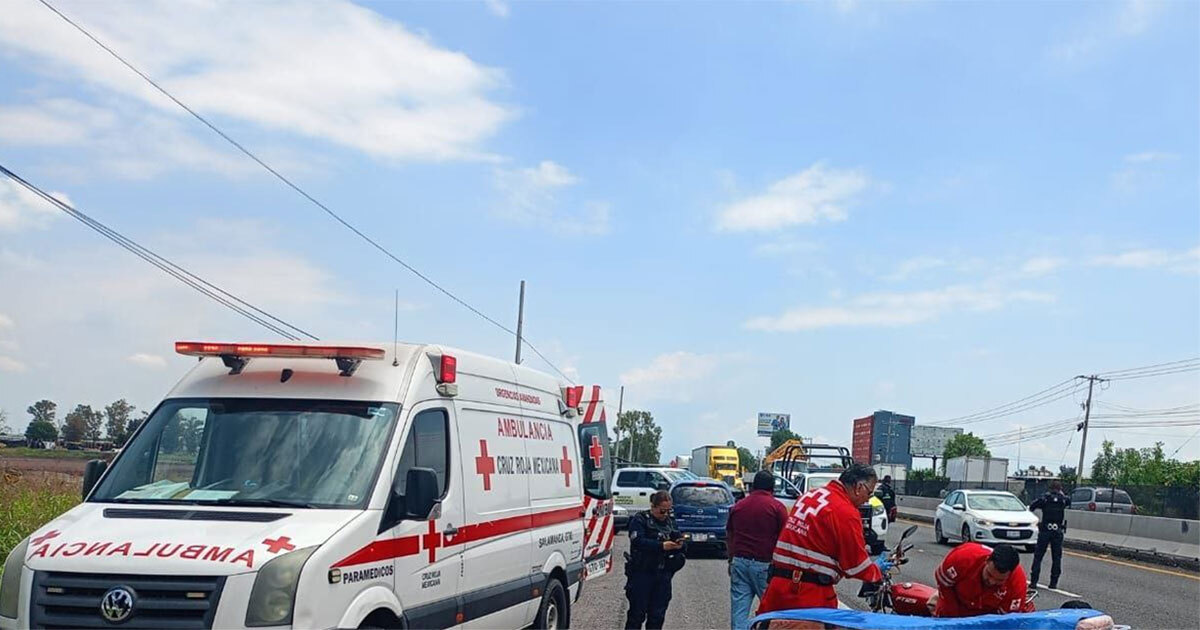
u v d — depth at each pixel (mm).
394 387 7570
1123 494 40062
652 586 10094
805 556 7559
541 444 10305
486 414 8969
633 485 30156
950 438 99562
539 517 9898
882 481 30359
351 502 6848
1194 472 50938
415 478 7027
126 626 5910
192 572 5957
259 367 7719
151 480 7133
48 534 6395
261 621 5938
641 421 130250
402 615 7082
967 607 7238
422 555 7391
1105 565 22594
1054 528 17547
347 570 6457
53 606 6012
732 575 10680
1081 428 64438
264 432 7246
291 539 6266
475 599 8266
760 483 10812
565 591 10633
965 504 27078
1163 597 16391
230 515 6582
